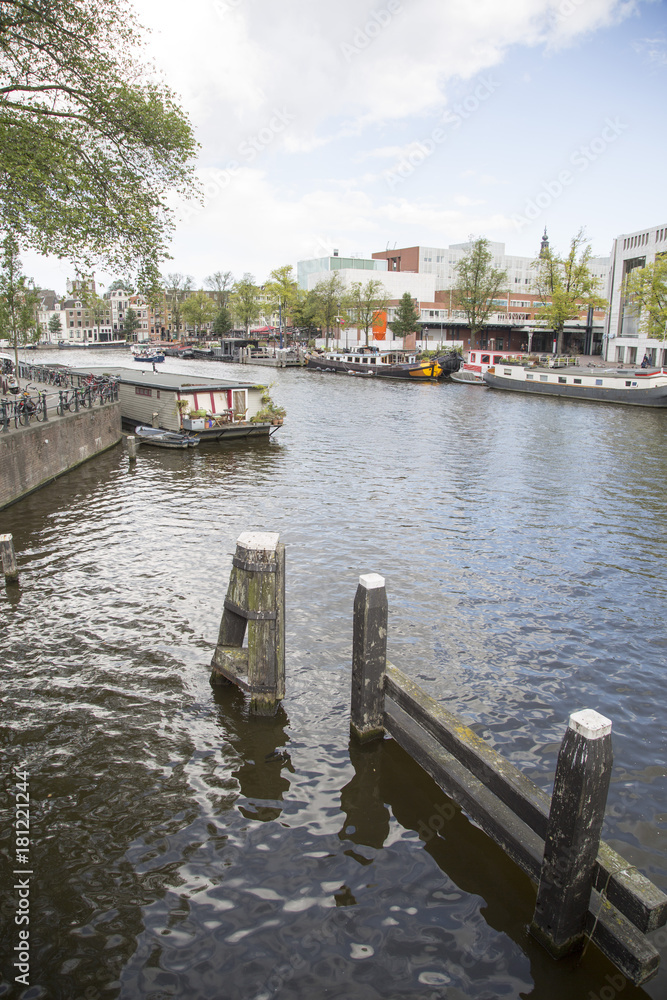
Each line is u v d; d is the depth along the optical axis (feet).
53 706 24.82
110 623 31.81
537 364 187.93
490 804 18.26
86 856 17.79
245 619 24.45
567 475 68.39
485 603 35.27
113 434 86.28
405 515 52.34
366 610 21.77
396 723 22.35
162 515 51.42
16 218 40.45
